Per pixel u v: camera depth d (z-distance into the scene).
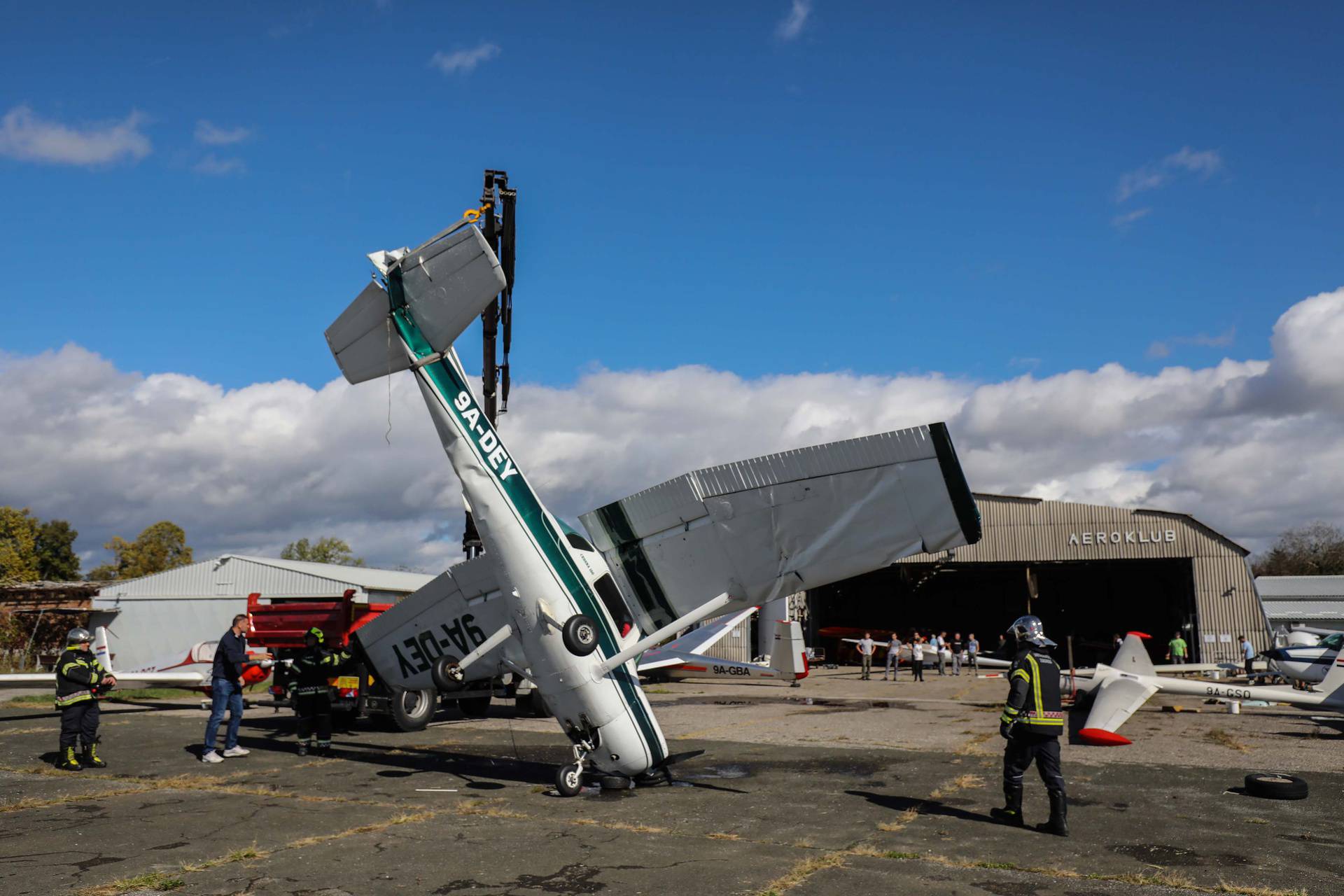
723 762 9.91
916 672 27.31
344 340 7.87
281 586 30.88
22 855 5.73
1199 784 8.47
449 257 7.39
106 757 10.14
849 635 40.31
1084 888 5.12
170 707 16.88
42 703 16.91
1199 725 13.98
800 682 26.95
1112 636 49.34
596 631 7.70
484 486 7.77
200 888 5.04
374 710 12.89
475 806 7.39
